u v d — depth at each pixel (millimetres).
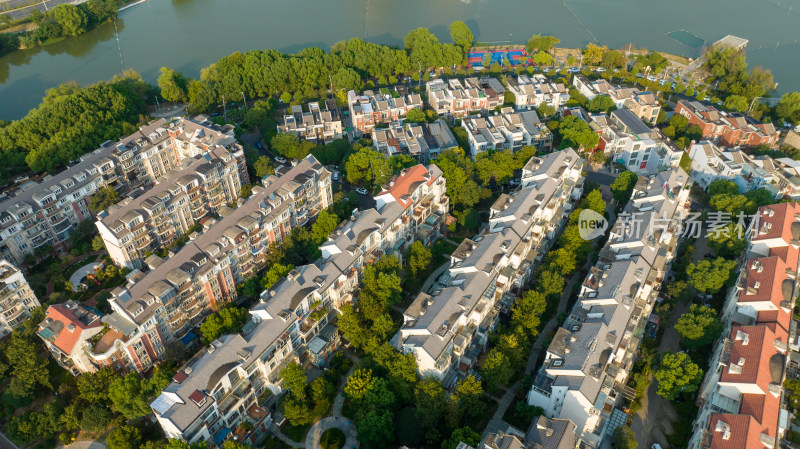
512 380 176250
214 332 181250
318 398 165125
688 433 161750
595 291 180500
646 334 190125
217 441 154375
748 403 148625
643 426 164125
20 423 160125
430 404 153500
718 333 178375
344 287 194250
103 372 167375
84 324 175625
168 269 186000
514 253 195500
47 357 184250
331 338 182875
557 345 163125
